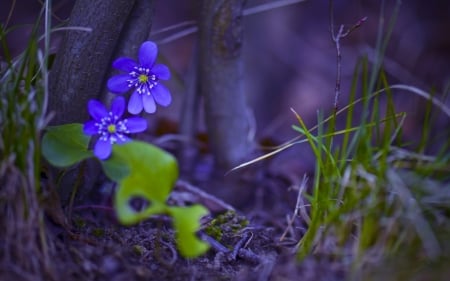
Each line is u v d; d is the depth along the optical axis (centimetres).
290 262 38
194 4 47
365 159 39
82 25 40
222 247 41
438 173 41
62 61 40
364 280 36
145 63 40
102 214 44
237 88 49
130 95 43
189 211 35
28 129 36
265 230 44
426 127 42
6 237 35
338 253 37
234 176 52
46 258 35
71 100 41
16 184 36
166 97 40
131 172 36
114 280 36
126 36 42
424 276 35
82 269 36
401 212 37
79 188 42
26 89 38
